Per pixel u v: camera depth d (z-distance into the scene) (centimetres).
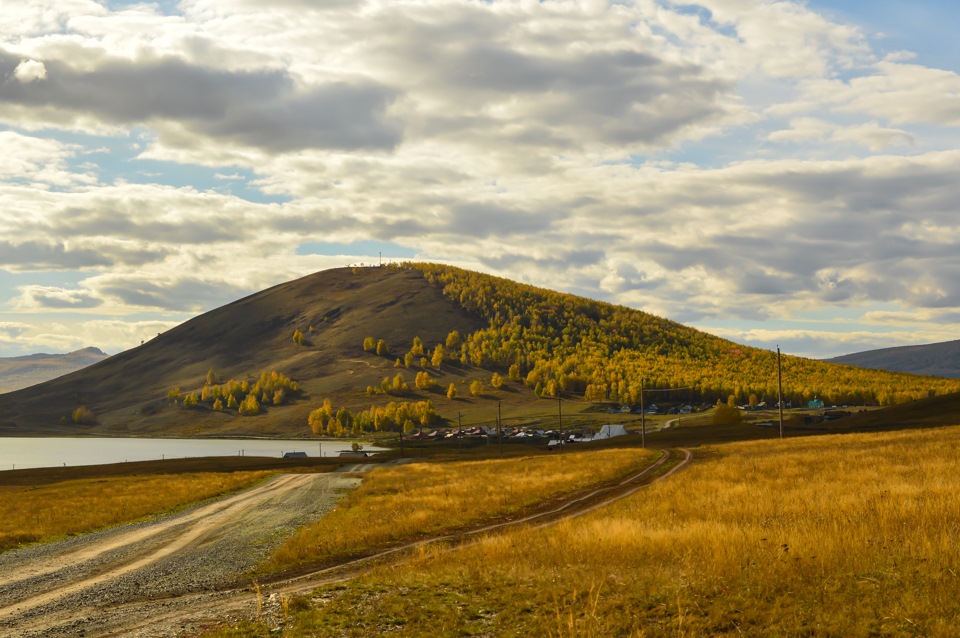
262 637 1393
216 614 1695
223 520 4131
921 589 1205
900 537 1667
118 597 2062
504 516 3631
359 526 3388
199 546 3125
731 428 13150
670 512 2738
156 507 4922
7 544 3253
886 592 1201
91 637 1562
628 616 1235
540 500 4256
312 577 2241
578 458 7950
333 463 12075
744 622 1156
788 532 1789
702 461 6400
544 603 1398
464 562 1984
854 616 1116
